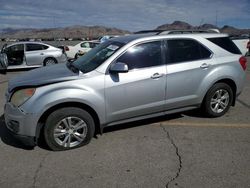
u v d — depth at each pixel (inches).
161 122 214.1
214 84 213.0
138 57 183.0
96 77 169.6
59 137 166.9
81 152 166.1
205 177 138.6
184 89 198.5
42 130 170.9
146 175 140.9
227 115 230.2
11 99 165.8
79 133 171.2
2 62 484.1
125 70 169.3
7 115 167.6
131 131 197.2
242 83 226.4
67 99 160.4
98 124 178.9
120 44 185.3
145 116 190.7
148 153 164.2
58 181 136.5
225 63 213.3
